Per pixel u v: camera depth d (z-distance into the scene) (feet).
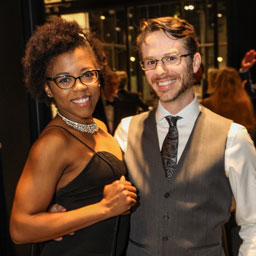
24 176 3.64
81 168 3.82
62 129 3.84
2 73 7.41
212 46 18.16
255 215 3.95
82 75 3.79
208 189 4.01
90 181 3.85
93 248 3.95
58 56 3.73
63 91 3.78
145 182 4.24
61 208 3.80
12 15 7.10
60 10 12.94
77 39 3.82
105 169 3.94
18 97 7.43
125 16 17.20
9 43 7.23
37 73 3.88
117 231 4.03
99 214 3.58
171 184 4.11
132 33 17.51
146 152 4.38
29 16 7.12
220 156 4.03
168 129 4.41
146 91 17.89
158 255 4.09
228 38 12.82
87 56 3.86
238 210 4.07
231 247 5.25
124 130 4.80
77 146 3.84
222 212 4.07
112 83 11.82
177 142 4.28
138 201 4.26
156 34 4.06
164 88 4.13
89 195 3.87
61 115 3.98
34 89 4.02
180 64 4.06
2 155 7.73
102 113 6.82
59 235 3.59
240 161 4.00
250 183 4.00
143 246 4.20
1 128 7.65
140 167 4.33
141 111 12.36
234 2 12.38
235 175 3.99
